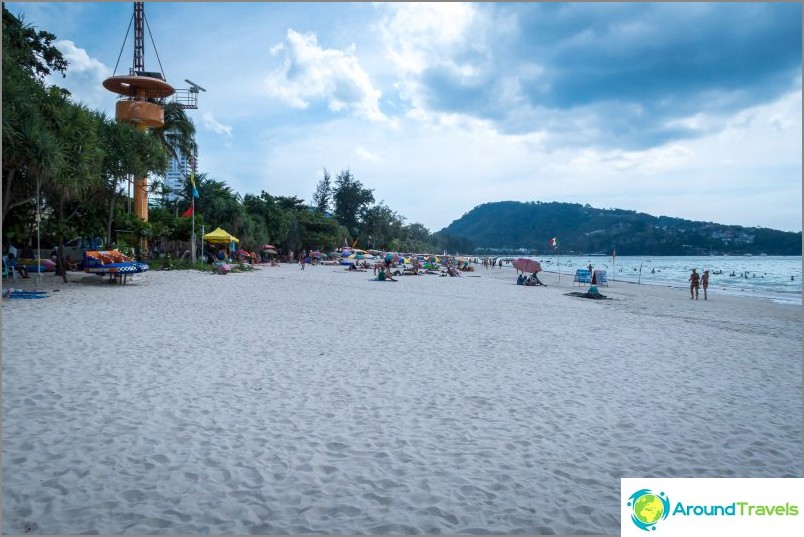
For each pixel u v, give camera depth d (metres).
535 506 3.94
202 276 26.19
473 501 3.98
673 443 5.31
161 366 7.55
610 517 3.84
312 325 11.98
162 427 5.20
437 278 35.38
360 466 4.52
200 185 41.97
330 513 3.74
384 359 8.66
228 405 5.97
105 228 23.83
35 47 23.84
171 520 3.55
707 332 13.33
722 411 6.42
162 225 32.59
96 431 5.02
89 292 16.58
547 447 5.09
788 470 4.75
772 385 7.80
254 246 49.28
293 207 68.56
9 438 4.77
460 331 11.92
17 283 18.31
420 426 5.55
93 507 3.67
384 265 30.86
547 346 10.39
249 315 13.13
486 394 6.81
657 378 8.02
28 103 15.17
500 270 61.50
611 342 11.17
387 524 3.62
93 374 6.96
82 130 18.06
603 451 5.05
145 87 34.16
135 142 22.97
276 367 7.82
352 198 94.00
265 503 3.83
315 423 5.52
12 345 8.45
